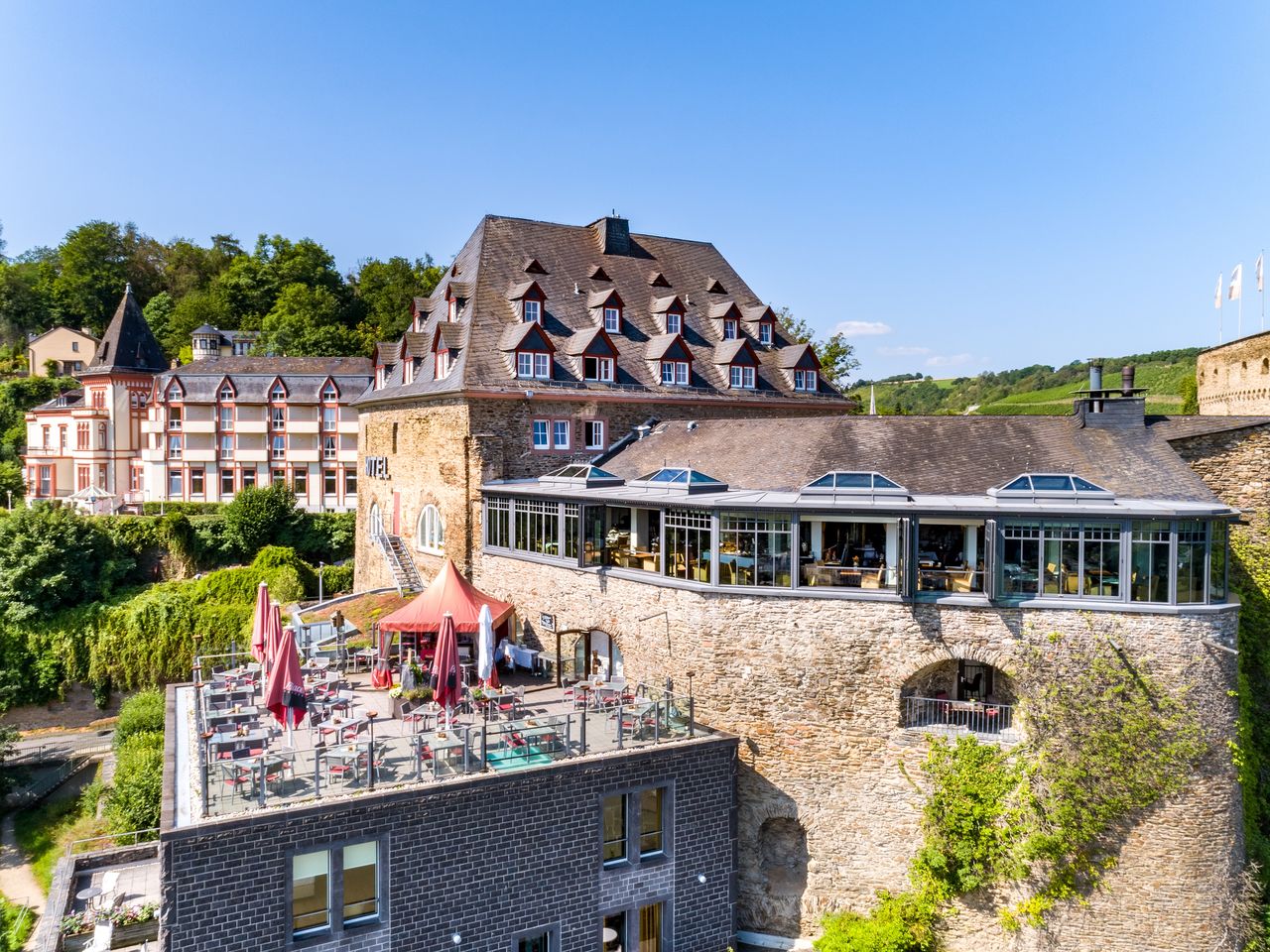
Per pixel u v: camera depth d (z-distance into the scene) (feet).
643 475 101.65
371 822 57.16
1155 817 68.08
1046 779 69.77
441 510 116.57
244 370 224.74
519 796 62.64
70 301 362.33
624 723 72.38
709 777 71.82
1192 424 87.04
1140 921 68.39
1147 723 68.03
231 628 153.69
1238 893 70.08
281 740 67.41
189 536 185.47
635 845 68.23
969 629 71.51
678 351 122.52
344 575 182.50
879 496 76.23
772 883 77.87
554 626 95.91
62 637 148.87
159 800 98.53
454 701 67.21
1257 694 84.99
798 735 75.36
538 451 113.09
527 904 63.41
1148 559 68.33
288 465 217.56
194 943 52.49
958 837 71.26
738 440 98.94
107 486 230.07
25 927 82.84
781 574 75.66
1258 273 136.98
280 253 366.84
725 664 76.89
